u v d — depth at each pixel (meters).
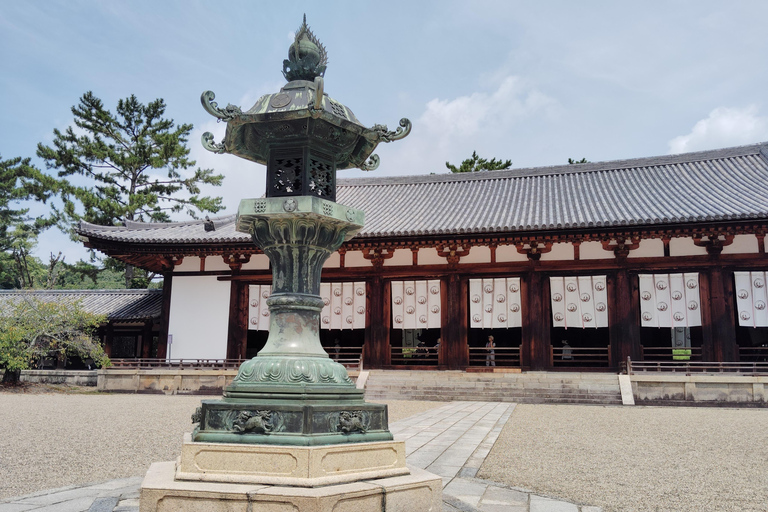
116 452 9.92
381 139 6.24
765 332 29.20
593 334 33.47
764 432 13.19
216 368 26.16
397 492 4.88
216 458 4.93
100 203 42.91
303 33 6.48
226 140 6.32
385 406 5.64
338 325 27.22
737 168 30.05
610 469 8.75
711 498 7.00
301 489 4.55
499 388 22.59
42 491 6.64
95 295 34.06
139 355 32.41
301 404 5.08
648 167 32.84
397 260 27.12
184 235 28.23
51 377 26.73
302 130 5.94
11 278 58.69
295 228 5.75
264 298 27.91
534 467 8.82
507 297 25.75
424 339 34.72
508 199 31.16
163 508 4.62
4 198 53.75
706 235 23.56
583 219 25.02
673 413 17.86
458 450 9.98
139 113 46.69
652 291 24.33
